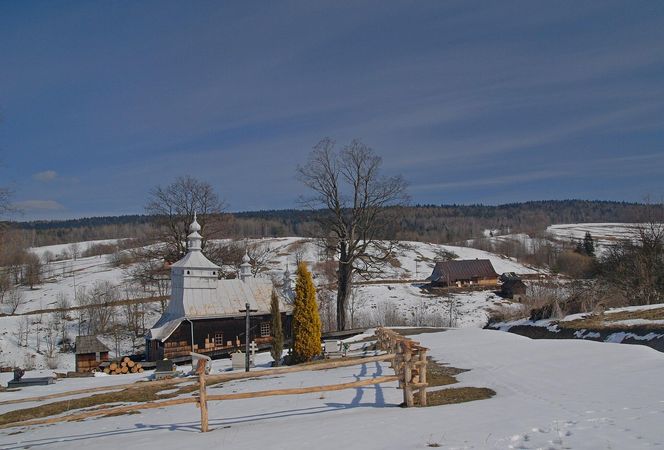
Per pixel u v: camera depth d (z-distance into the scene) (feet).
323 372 75.66
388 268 343.67
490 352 77.25
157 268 202.28
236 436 37.14
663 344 89.76
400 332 126.52
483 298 263.29
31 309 244.83
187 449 34.60
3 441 48.55
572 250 363.35
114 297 252.42
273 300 109.09
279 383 67.46
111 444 40.45
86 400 72.59
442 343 95.35
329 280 238.27
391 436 32.14
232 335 148.66
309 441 32.83
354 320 207.41
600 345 73.26
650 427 29.40
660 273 159.33
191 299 145.89
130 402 68.03
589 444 27.09
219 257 193.77
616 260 173.06
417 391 50.90
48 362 168.86
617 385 44.93
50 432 50.98
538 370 57.67
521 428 31.40
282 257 353.31
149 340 148.15
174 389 75.20
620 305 153.79
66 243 579.89
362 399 49.14
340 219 157.99
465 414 37.45
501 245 478.59
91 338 139.23
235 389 66.69
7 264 257.96
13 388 99.91
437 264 310.45
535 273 346.95
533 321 142.20
